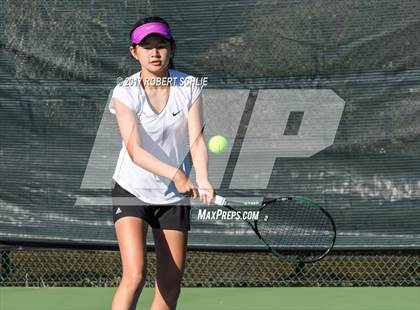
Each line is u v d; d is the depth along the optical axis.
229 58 13.80
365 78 13.59
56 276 14.72
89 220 14.05
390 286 14.21
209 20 13.80
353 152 13.63
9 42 14.09
